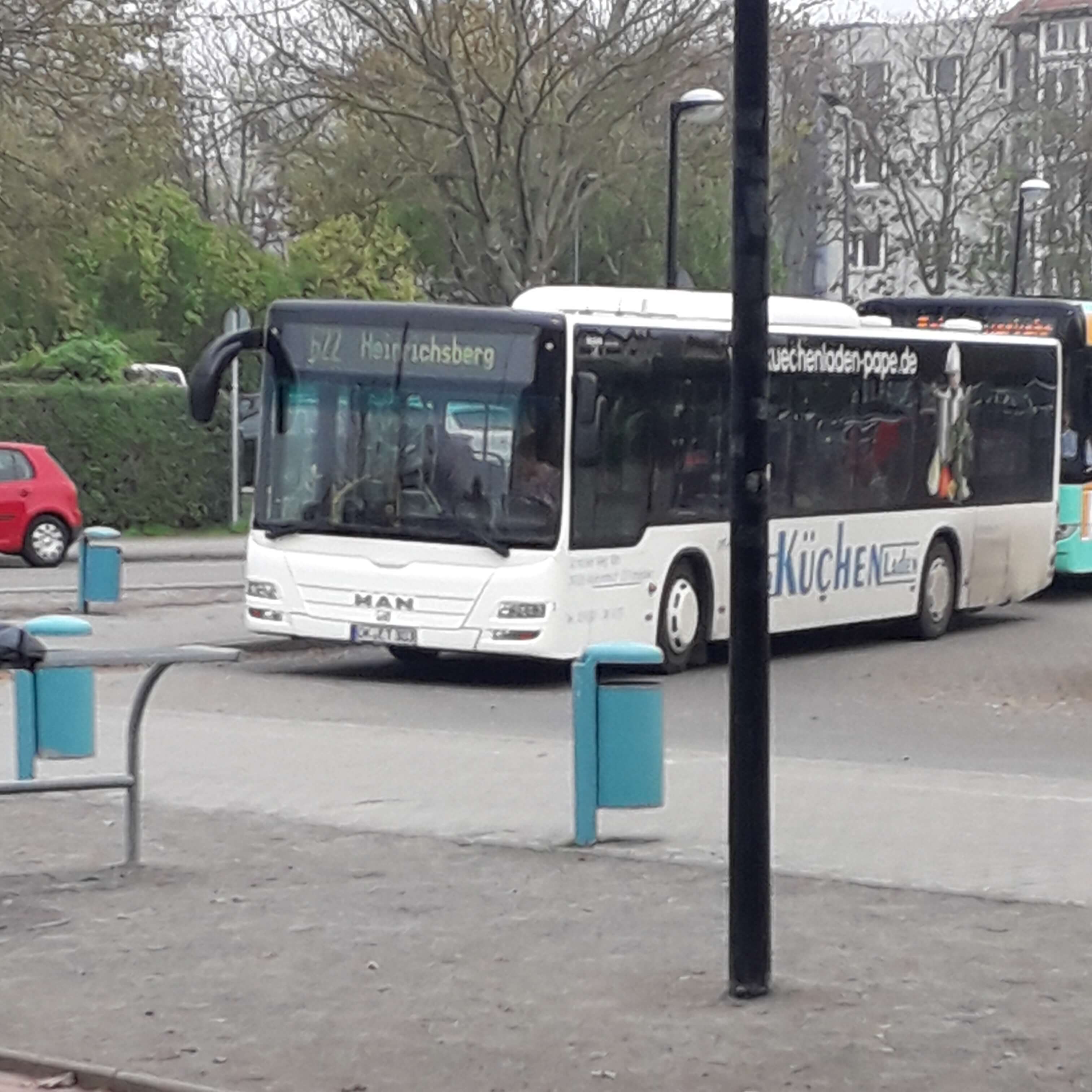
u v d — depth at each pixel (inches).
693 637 936.9
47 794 539.2
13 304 2098.9
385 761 635.5
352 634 862.5
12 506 1498.5
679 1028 338.6
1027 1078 311.0
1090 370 1347.2
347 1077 315.6
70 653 458.0
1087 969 376.8
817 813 551.8
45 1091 316.8
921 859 484.1
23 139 1763.0
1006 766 691.4
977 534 1154.7
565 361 847.7
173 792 575.8
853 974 373.1
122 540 1854.1
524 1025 341.7
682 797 574.6
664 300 928.3
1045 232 2618.1
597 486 864.3
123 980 373.7
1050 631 1177.4
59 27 1665.8
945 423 1119.6
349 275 2345.0
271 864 477.1
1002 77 2679.6
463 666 962.7
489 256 1728.6
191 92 2119.8
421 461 855.7
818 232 2797.7
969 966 378.9
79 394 1886.1
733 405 353.1
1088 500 1350.9
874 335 1057.5
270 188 2878.9
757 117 351.3
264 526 881.5
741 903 356.8
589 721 498.3
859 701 874.8
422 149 1777.8
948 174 2568.9
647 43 1679.4
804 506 1006.4
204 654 469.4
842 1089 306.0
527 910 429.1
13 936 407.2
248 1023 345.4
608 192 2345.0
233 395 1897.1
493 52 1700.3
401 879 461.1
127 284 2336.4
